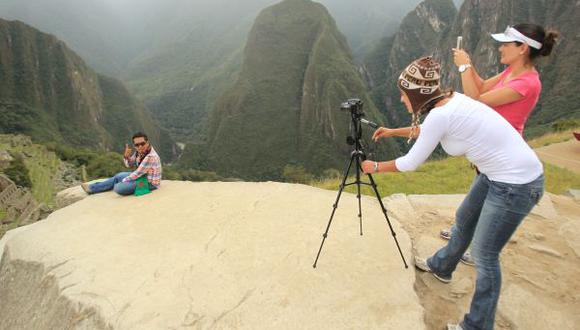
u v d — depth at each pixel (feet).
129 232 16.94
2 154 160.25
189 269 13.64
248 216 18.03
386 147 429.79
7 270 16.11
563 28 440.86
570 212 19.36
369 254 14.20
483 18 559.79
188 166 503.61
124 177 23.86
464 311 11.78
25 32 563.07
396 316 10.96
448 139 9.57
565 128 74.33
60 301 12.78
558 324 11.16
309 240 15.35
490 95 11.38
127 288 12.75
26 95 531.91
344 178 12.76
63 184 179.83
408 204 19.98
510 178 8.95
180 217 18.40
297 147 558.56
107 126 652.48
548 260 14.57
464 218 11.43
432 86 9.43
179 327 10.89
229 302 11.80
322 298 11.79
